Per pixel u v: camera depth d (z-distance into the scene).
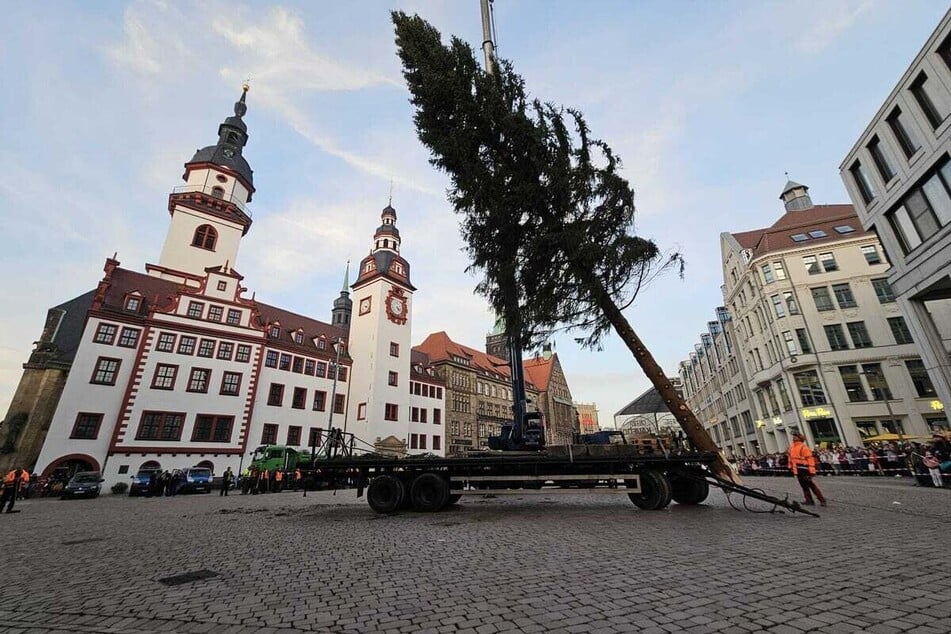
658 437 14.00
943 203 17.81
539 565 5.59
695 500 11.95
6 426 31.86
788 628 3.35
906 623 3.32
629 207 13.09
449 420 59.41
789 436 39.19
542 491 11.46
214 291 39.12
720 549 6.12
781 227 42.66
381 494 12.97
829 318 36.88
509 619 3.75
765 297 40.16
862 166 21.73
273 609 4.34
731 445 60.12
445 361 61.88
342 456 14.34
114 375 32.31
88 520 13.30
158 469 31.44
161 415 33.28
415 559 6.34
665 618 3.63
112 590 5.24
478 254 14.49
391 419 49.50
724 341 57.22
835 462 25.11
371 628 3.73
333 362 48.19
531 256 13.05
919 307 19.70
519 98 14.00
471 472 12.71
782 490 16.12
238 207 48.53
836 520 8.46
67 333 37.12
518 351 14.09
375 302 53.25
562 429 94.56
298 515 13.23
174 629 3.91
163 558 7.12
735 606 3.85
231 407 37.09
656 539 7.02
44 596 5.06
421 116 14.27
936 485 14.61
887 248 20.83
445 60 13.65
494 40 17.42
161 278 40.88
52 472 28.30
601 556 5.95
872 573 4.68
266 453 32.59
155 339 34.34
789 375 37.69
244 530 10.19
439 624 3.73
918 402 32.84
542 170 13.10
